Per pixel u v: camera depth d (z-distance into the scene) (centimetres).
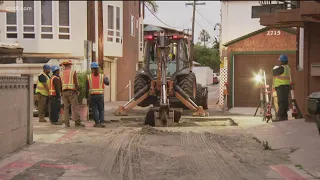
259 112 1830
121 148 899
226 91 1942
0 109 752
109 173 699
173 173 702
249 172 698
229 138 1019
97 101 1255
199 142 973
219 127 1248
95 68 1249
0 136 756
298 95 1304
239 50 2017
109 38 2592
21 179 645
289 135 983
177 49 1656
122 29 2756
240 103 2041
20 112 866
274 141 941
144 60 1691
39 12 2214
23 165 726
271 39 1975
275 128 1112
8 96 794
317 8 1002
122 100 2830
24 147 883
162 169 728
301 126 1087
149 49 1683
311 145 856
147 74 1670
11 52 1298
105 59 2586
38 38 2216
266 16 1314
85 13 2305
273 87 1314
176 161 785
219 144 945
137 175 691
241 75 2033
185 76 1661
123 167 741
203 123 1431
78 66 2006
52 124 1291
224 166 742
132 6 2955
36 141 962
